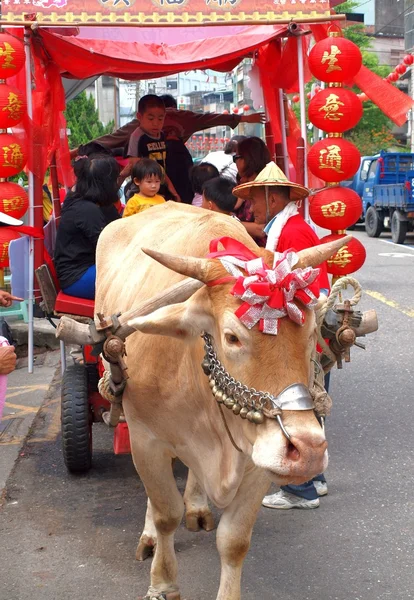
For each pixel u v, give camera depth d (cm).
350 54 523
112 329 321
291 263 265
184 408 311
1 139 530
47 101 617
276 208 421
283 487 479
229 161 701
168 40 672
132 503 488
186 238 338
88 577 399
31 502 492
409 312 1043
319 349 362
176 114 784
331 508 475
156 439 339
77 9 501
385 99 566
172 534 360
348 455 560
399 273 1409
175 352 308
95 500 493
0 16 502
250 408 249
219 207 507
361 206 545
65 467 548
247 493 313
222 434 296
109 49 652
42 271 510
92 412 527
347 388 723
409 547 423
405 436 596
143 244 389
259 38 643
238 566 321
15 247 524
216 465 306
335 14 529
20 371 789
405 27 3994
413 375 759
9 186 545
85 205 518
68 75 708
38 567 410
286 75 664
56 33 592
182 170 748
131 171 603
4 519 468
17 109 526
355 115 534
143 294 347
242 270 262
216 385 267
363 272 1424
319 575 396
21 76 557
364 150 3506
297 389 245
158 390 319
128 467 547
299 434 237
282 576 396
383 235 2178
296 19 511
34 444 594
